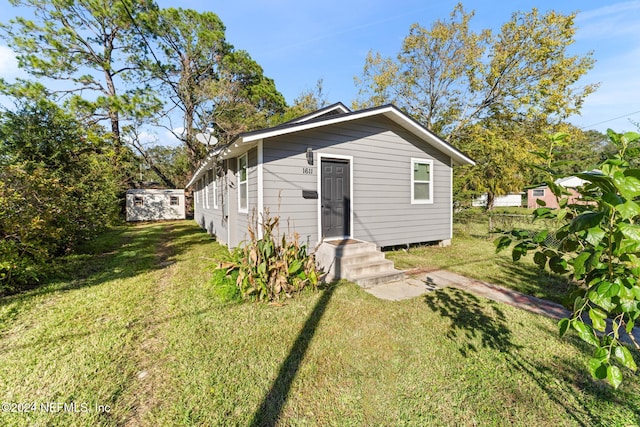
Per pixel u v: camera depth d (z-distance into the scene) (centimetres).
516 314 351
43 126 752
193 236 1084
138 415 199
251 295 394
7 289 438
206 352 271
